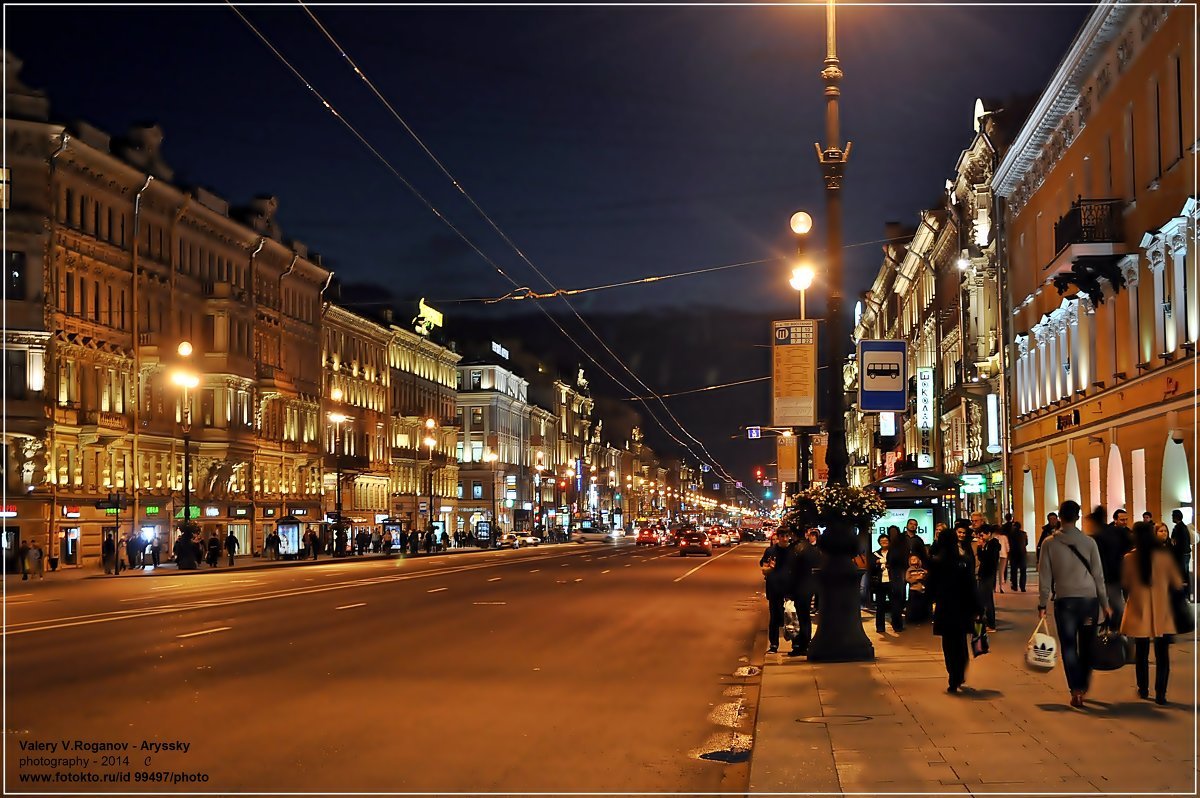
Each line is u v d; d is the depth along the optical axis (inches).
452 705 546.6
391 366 4151.1
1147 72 1202.6
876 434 3644.2
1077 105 1472.7
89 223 2322.8
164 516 2536.9
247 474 2908.5
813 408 836.6
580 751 445.7
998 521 2048.5
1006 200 1953.7
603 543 5078.7
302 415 3289.9
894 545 899.4
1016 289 1889.8
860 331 4660.4
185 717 498.6
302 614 1071.6
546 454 6161.4
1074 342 1561.3
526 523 5329.7
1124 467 1327.5
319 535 3304.6
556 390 6451.8
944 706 510.0
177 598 1326.3
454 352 4864.7
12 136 2139.5
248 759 414.9
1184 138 1097.4
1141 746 403.9
